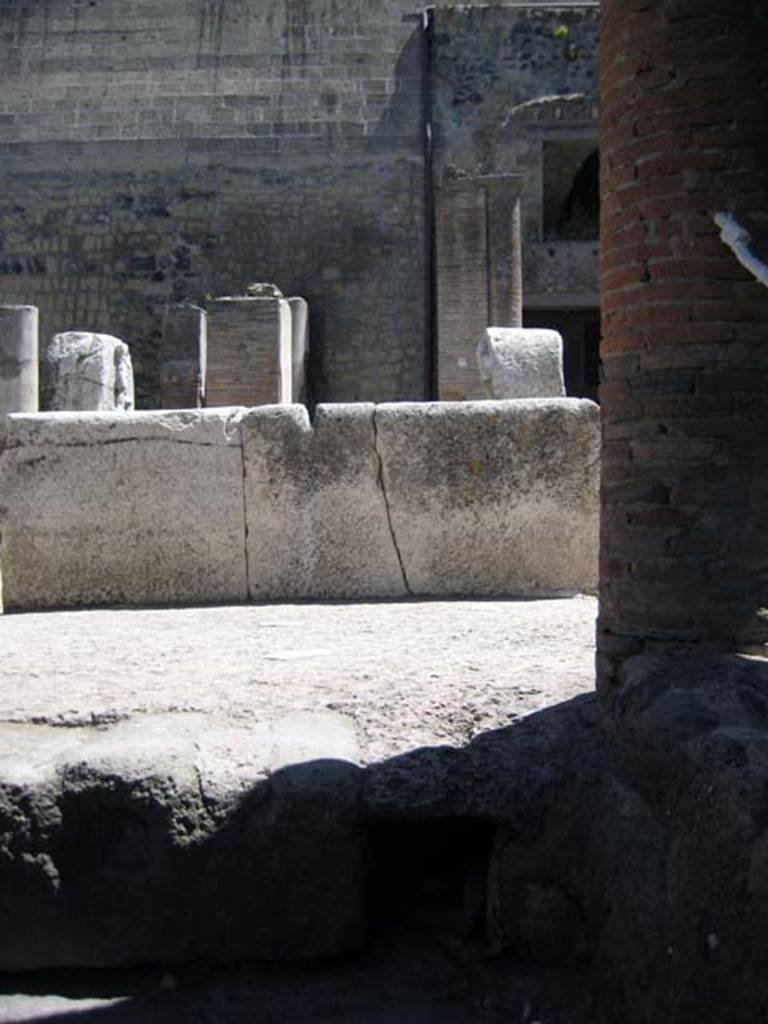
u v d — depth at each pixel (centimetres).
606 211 342
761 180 318
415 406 592
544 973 302
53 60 2097
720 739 263
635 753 294
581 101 2025
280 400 1584
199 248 2048
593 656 425
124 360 1111
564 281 2034
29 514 599
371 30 2088
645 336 328
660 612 326
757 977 226
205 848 302
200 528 598
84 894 303
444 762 315
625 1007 271
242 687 388
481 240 1786
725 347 321
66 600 602
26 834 301
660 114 322
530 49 2052
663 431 325
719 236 319
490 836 326
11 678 409
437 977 306
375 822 310
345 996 298
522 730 331
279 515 596
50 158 2061
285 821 303
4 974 305
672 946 255
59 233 2061
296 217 2044
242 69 2078
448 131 2050
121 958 305
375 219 2034
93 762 307
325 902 305
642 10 325
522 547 591
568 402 588
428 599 589
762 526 323
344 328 2034
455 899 328
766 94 319
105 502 598
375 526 595
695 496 322
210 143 2048
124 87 2080
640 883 273
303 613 553
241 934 305
